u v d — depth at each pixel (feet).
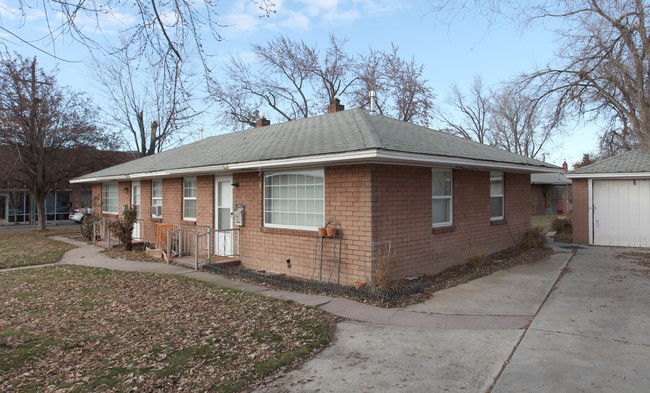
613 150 70.18
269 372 13.83
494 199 39.78
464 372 13.71
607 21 54.19
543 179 109.29
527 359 14.57
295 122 42.55
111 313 20.62
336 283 26.71
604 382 12.68
